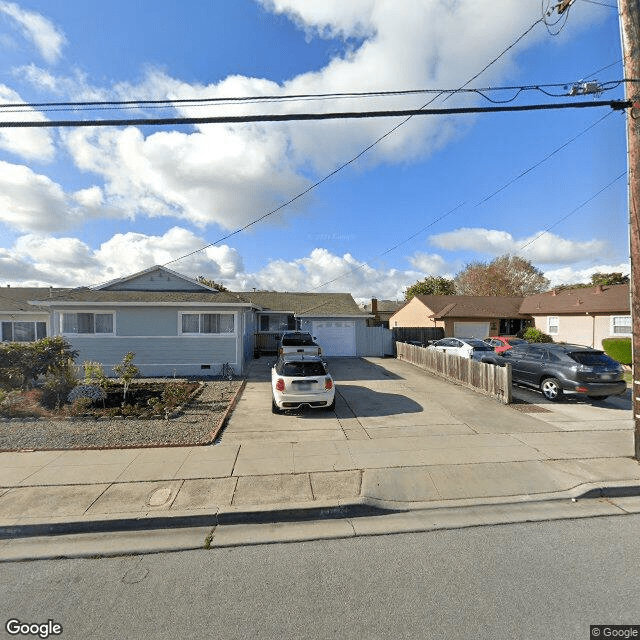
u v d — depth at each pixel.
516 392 11.73
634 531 4.28
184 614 3.02
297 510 4.63
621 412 9.27
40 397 10.06
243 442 7.00
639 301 6.17
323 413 9.12
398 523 4.49
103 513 4.51
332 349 22.16
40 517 4.42
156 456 6.28
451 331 25.56
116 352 14.28
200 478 5.45
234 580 3.45
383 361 19.67
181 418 8.55
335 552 3.90
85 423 8.14
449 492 5.15
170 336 14.55
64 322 14.09
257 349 24.09
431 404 10.06
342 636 2.78
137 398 10.48
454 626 2.87
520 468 5.84
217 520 4.50
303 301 26.48
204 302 14.39
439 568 3.60
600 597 3.19
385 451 6.53
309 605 3.10
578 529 4.32
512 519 4.54
